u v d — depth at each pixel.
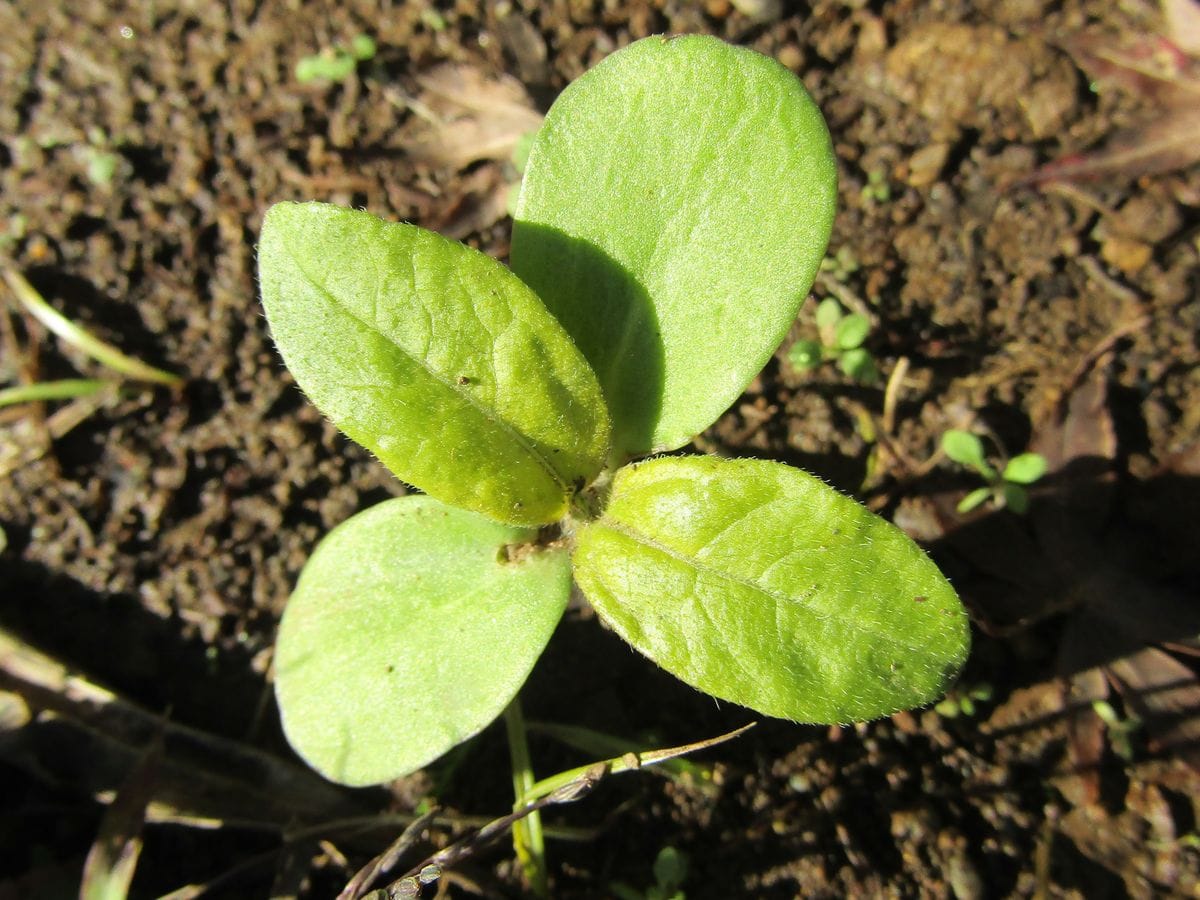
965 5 0.11
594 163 0.07
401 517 0.08
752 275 0.07
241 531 0.10
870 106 0.11
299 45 0.11
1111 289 0.10
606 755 0.09
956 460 0.09
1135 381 0.10
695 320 0.07
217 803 0.09
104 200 0.11
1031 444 0.09
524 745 0.09
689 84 0.07
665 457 0.07
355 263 0.06
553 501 0.07
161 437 0.10
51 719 0.09
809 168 0.07
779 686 0.06
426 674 0.07
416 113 0.11
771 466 0.06
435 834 0.09
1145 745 0.09
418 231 0.06
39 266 0.10
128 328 0.10
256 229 0.11
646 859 0.09
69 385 0.10
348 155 0.11
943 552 0.09
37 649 0.09
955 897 0.09
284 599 0.10
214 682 0.10
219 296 0.10
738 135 0.07
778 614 0.06
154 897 0.09
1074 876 0.09
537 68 0.11
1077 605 0.09
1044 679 0.09
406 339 0.06
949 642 0.06
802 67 0.11
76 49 0.11
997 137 0.10
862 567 0.06
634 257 0.07
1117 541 0.09
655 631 0.06
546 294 0.07
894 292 0.10
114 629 0.10
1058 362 0.10
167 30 0.11
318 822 0.09
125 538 0.10
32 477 0.10
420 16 0.11
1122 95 0.10
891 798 0.09
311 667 0.08
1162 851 0.09
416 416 0.07
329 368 0.06
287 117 0.11
